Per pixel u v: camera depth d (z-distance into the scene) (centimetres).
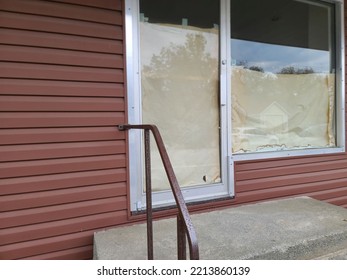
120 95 202
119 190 203
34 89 179
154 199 216
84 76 192
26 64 177
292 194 271
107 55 198
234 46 249
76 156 190
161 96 220
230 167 243
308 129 285
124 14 203
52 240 184
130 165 206
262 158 258
